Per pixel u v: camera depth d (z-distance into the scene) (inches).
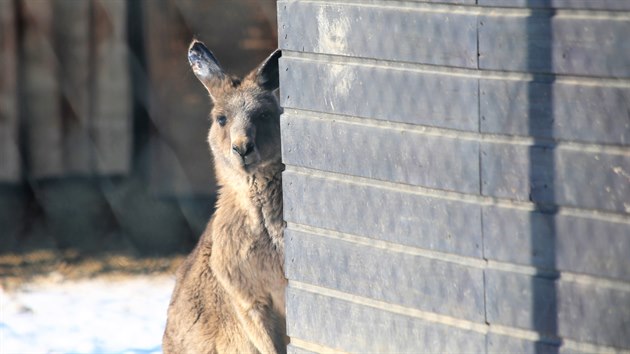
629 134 299.7
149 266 837.8
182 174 930.1
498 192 335.6
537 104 320.5
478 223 343.3
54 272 829.2
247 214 518.0
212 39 899.4
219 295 546.3
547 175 320.8
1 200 956.6
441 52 346.9
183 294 562.3
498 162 334.0
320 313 408.2
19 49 976.3
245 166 504.4
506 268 337.1
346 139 387.2
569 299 320.2
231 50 895.1
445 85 347.9
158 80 933.8
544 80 318.7
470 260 348.8
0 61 975.0
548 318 326.6
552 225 322.0
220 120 535.2
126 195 944.9
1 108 975.0
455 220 351.3
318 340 410.6
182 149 930.1
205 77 551.8
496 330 343.6
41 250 883.4
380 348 385.1
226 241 521.7
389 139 370.9
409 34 357.1
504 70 327.9
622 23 297.7
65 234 912.9
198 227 900.0
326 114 395.2
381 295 382.3
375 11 368.2
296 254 416.2
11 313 715.4
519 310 334.3
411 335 371.9
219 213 532.1
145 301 740.0
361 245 388.2
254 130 512.7
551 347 327.0
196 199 922.1
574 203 315.3
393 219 373.7
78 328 674.2
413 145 362.3
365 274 387.2
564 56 311.4
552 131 317.7
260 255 515.8
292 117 409.1
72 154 991.6
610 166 305.6
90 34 977.5
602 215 310.2
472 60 336.8
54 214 938.1
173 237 896.9
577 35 307.9
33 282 804.6
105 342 644.1
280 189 514.6
